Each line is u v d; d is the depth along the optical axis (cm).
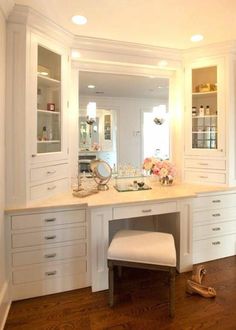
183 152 307
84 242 225
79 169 291
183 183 304
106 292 221
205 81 304
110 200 228
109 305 202
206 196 268
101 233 221
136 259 191
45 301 208
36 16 207
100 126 302
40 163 225
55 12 206
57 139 257
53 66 251
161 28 236
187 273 252
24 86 207
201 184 296
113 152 311
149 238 211
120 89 305
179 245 251
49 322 184
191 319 186
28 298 212
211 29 239
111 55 275
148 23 226
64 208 217
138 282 237
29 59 210
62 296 215
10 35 203
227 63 275
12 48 204
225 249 281
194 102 307
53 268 218
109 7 199
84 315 192
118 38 259
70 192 259
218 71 280
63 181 260
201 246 269
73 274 224
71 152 281
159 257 188
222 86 279
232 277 242
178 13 209
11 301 206
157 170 294
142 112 317
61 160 255
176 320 185
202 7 200
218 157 286
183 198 246
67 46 255
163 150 324
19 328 179
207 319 186
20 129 208
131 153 319
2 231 195
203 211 268
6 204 207
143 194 250
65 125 259
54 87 255
